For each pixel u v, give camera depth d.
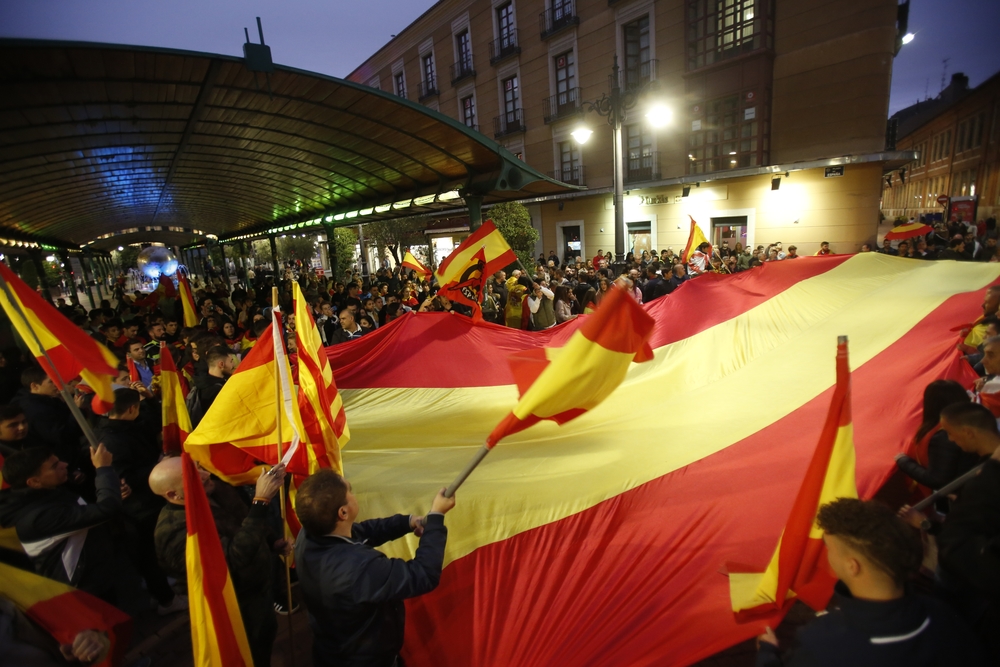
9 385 5.88
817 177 16.09
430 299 8.47
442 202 10.87
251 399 3.12
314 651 2.21
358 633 2.07
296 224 21.09
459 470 3.81
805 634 1.68
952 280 5.97
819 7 15.59
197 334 5.64
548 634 2.46
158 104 7.36
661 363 5.62
